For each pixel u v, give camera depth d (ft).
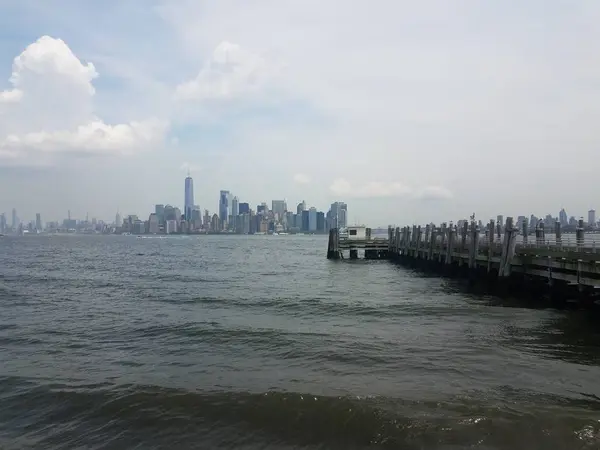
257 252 358.43
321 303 93.09
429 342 59.72
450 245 136.67
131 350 58.08
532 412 36.22
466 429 33.78
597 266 67.67
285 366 50.39
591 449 30.89
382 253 235.40
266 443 33.27
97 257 281.13
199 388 42.91
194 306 91.50
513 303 88.74
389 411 36.83
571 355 53.06
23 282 139.44
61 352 57.41
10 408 39.65
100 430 35.70
